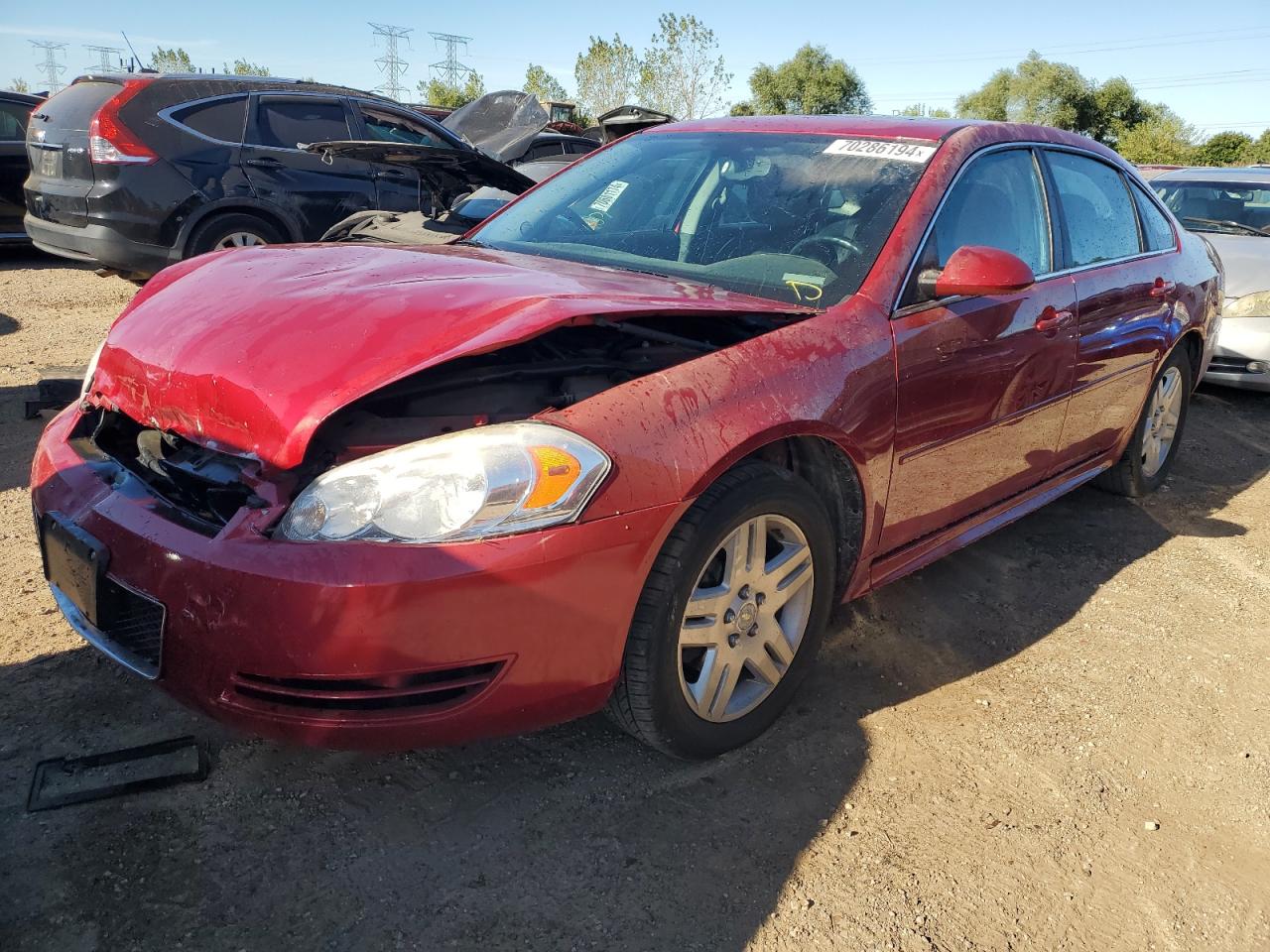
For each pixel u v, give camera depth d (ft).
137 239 21.57
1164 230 13.94
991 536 13.20
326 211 23.66
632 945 6.24
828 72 173.17
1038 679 9.71
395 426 6.76
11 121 30.58
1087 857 7.32
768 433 7.27
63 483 7.36
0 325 22.41
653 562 6.81
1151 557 12.88
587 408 6.64
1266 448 18.42
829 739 8.50
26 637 9.16
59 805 6.97
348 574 5.87
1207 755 8.68
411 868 6.73
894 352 8.41
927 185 9.44
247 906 6.30
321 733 6.22
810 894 6.75
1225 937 6.70
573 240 10.57
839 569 8.86
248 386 6.60
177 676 6.37
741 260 9.40
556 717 6.81
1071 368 11.00
